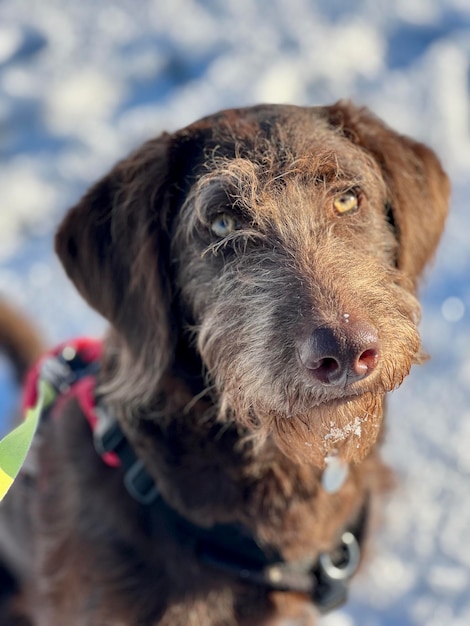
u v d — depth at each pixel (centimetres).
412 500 81
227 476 56
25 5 159
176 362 57
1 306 81
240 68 136
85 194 60
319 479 57
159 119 129
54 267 114
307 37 141
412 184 61
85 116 135
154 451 56
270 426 51
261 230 53
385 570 76
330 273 50
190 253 56
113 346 60
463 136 127
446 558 77
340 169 55
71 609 60
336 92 132
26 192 122
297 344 47
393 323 49
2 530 71
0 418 93
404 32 143
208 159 56
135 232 57
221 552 56
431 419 88
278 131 56
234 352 52
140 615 56
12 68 145
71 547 59
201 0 153
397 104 129
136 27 150
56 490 61
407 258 59
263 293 51
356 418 48
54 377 66
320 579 59
